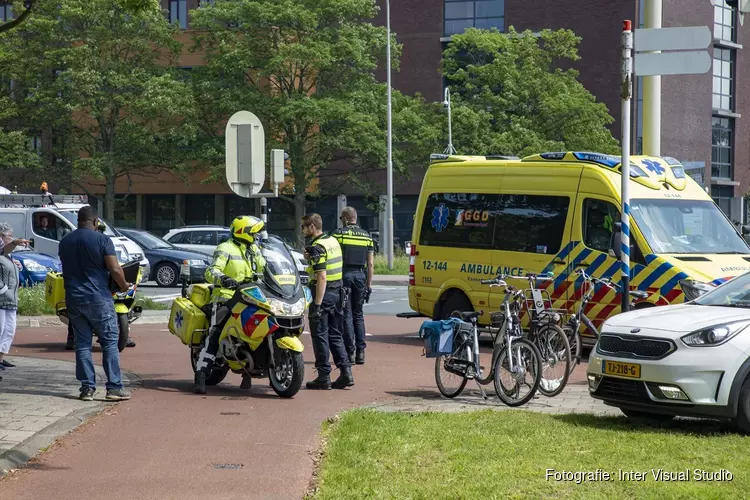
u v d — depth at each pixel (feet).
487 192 53.62
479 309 53.31
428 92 179.32
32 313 63.46
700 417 29.35
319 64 143.64
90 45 150.20
